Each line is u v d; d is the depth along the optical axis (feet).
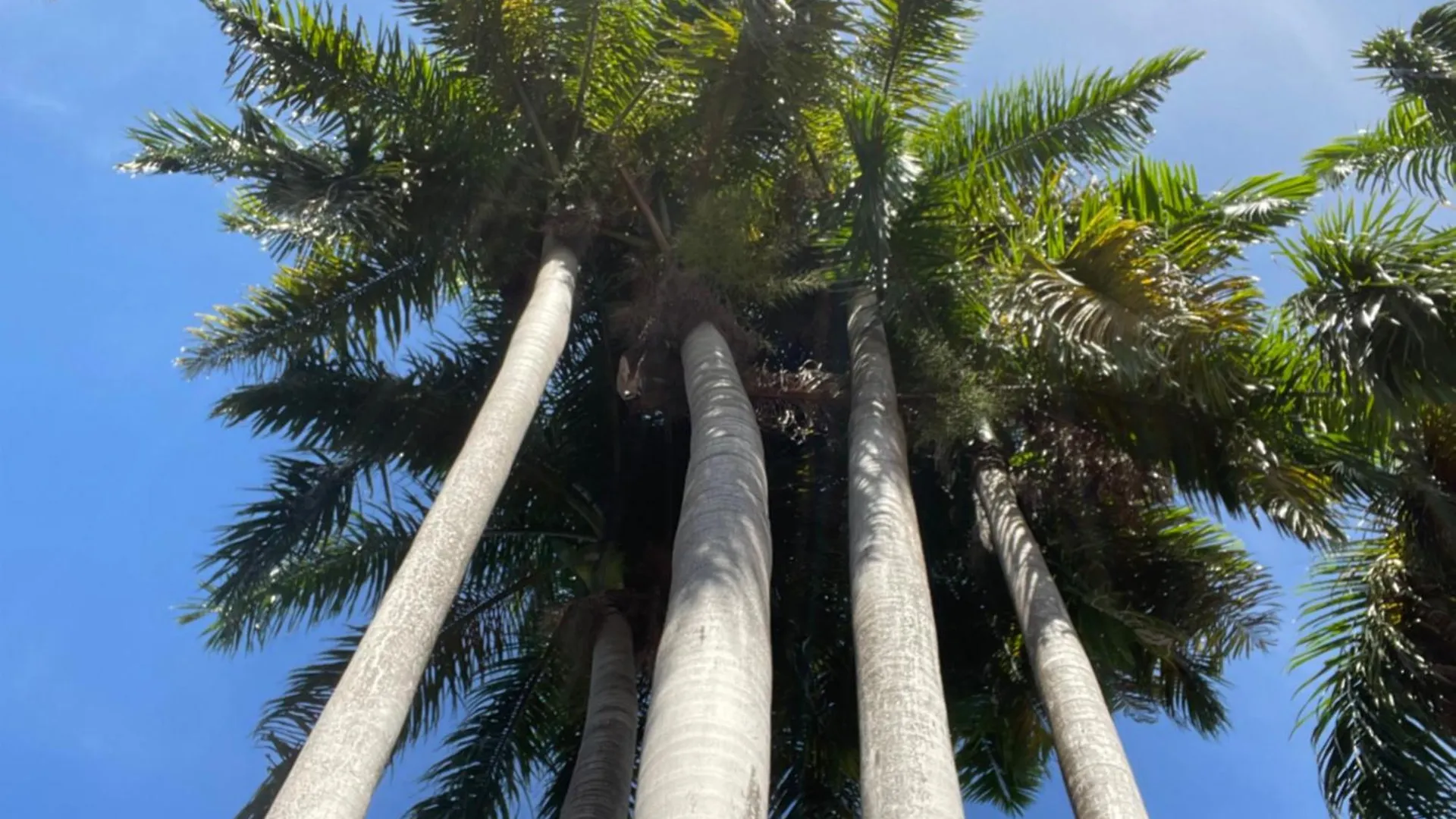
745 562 22.03
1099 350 30.86
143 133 36.86
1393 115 41.65
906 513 27.07
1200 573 38.45
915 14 39.11
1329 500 34.35
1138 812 21.70
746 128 39.04
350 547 41.34
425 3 39.04
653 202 40.98
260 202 37.86
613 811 33.14
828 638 43.39
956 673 41.73
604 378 43.62
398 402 40.73
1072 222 38.06
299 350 40.24
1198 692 39.14
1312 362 34.35
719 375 31.37
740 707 18.40
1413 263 31.86
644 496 42.93
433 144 38.60
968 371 35.06
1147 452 36.32
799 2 34.65
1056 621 27.53
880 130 34.71
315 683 38.09
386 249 40.16
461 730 41.83
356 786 17.76
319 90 38.37
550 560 43.70
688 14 39.52
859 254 34.32
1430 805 31.96
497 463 25.82
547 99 39.83
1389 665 33.30
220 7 37.73
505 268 40.50
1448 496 34.01
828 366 40.93
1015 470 38.73
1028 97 40.32
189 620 39.55
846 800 43.24
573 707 42.04
